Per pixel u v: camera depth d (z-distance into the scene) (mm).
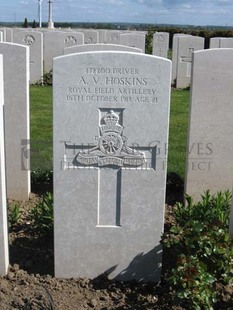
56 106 1396
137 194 1471
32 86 5422
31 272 1574
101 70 1376
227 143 2109
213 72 2020
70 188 1461
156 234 1498
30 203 2197
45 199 1965
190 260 1353
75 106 1397
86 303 1407
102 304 1404
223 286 1469
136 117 1413
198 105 2062
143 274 1536
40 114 3938
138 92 1396
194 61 2008
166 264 1623
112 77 1382
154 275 1533
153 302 1418
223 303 1403
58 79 1377
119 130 1424
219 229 1468
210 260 1421
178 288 1406
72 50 2822
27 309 1354
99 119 1413
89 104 1398
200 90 2043
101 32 7680
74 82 1380
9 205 2137
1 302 1389
